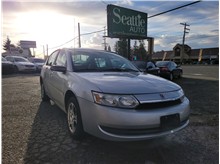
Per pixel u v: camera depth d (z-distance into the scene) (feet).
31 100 18.15
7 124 11.75
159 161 8.11
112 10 43.32
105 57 13.07
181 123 8.80
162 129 7.88
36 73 53.67
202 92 24.50
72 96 9.98
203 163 8.07
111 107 7.58
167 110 8.04
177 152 8.90
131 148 9.04
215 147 9.46
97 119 7.76
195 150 9.14
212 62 159.02
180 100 8.98
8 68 48.06
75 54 12.26
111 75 10.19
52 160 7.91
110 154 8.50
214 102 18.66
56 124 11.87
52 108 15.39
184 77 47.52
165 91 8.52
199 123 12.71
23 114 13.75
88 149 8.87
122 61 13.62
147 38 52.19
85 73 10.39
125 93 7.75
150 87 8.51
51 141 9.59
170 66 40.55
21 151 8.55
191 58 187.42
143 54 162.09
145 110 7.70
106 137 7.62
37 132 10.64
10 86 27.07
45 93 17.02
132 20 47.52
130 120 7.39
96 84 8.37
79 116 9.07
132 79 9.52
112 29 43.78
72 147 9.02
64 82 10.87
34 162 7.73
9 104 16.55
